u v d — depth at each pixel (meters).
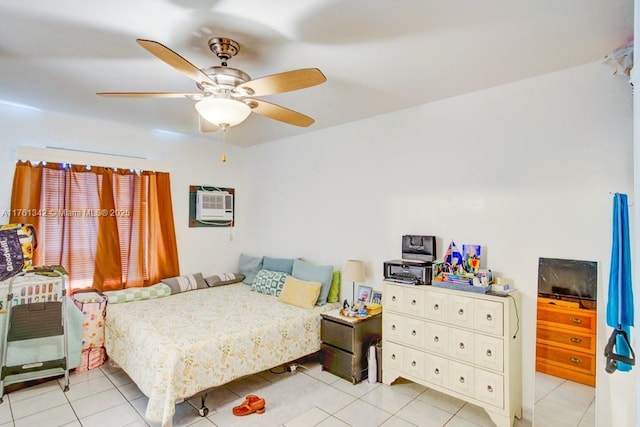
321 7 1.63
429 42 1.96
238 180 4.84
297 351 3.06
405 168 3.18
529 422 2.42
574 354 2.23
